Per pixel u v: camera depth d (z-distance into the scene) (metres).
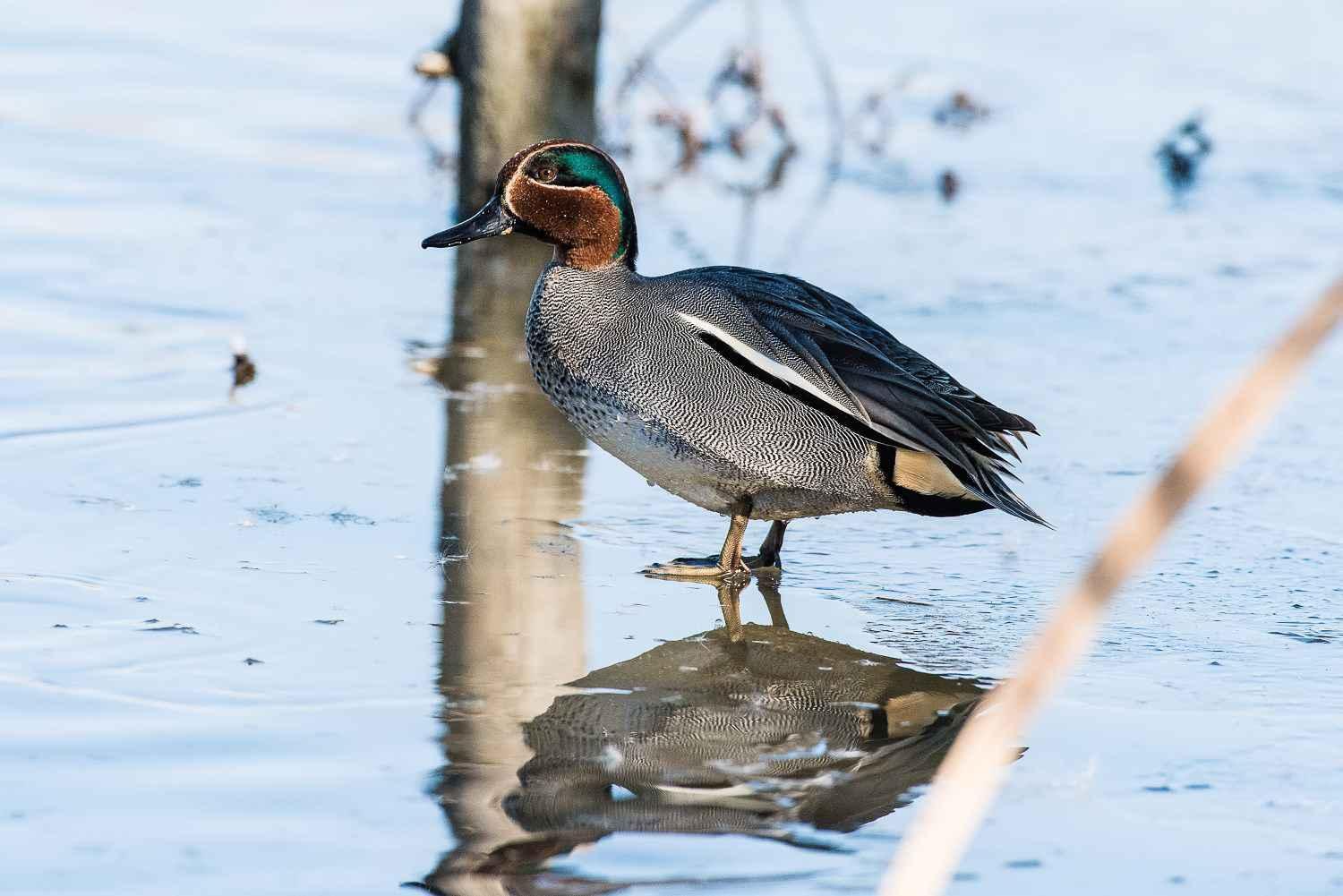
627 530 10.88
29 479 11.02
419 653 8.67
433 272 16.81
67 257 16.22
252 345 14.23
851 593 9.98
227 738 7.56
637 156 22.06
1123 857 6.69
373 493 11.14
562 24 18.62
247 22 27.11
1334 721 8.05
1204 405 13.48
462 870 6.46
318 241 17.50
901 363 10.25
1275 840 6.84
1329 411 13.44
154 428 12.17
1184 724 8.00
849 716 8.13
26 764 7.21
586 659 8.76
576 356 10.34
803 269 17.02
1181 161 21.17
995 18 28.89
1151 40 27.81
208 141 21.03
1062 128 23.42
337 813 6.91
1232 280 16.97
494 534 10.55
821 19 28.34
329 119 22.41
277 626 8.91
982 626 9.44
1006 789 7.30
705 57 25.78
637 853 6.65
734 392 9.95
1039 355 14.62
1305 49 27.41
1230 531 10.94
